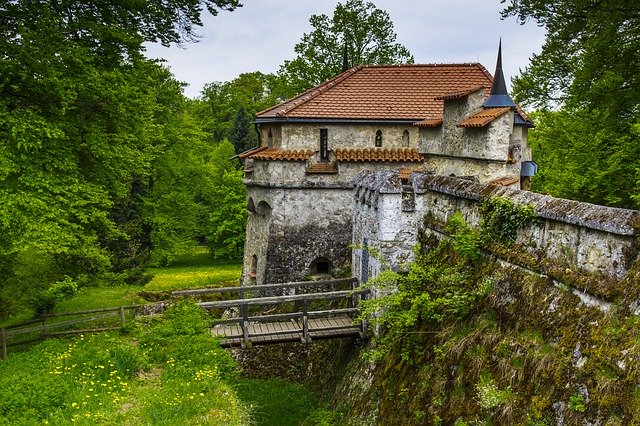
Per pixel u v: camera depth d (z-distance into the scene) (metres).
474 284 10.70
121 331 14.50
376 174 15.09
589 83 15.09
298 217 20.36
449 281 11.12
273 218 20.28
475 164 15.31
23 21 12.20
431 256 12.81
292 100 22.39
